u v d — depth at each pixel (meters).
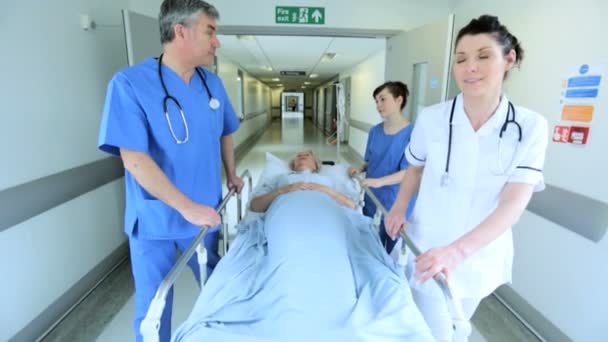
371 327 0.91
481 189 0.99
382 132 1.97
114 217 2.32
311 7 2.64
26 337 1.58
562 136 1.56
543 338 1.69
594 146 1.40
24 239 1.57
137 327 1.35
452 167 1.02
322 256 1.20
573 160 1.50
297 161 2.31
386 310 0.99
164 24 1.15
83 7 1.99
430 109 1.09
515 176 0.91
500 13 2.04
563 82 1.55
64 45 1.83
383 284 1.13
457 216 1.05
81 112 1.98
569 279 1.54
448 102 1.05
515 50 0.86
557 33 1.58
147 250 1.27
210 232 1.51
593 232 1.39
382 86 1.87
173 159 1.24
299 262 1.17
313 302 1.01
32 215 1.58
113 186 2.31
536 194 1.70
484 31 0.82
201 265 1.25
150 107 1.15
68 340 1.65
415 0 2.68
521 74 1.84
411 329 0.93
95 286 2.10
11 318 1.50
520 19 1.84
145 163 1.09
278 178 2.13
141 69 1.18
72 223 1.90
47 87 1.71
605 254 1.36
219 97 1.45
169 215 1.23
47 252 1.71
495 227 0.85
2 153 1.45
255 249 1.45
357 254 1.40
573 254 1.51
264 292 1.09
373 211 2.09
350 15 2.68
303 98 21.23
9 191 1.46
